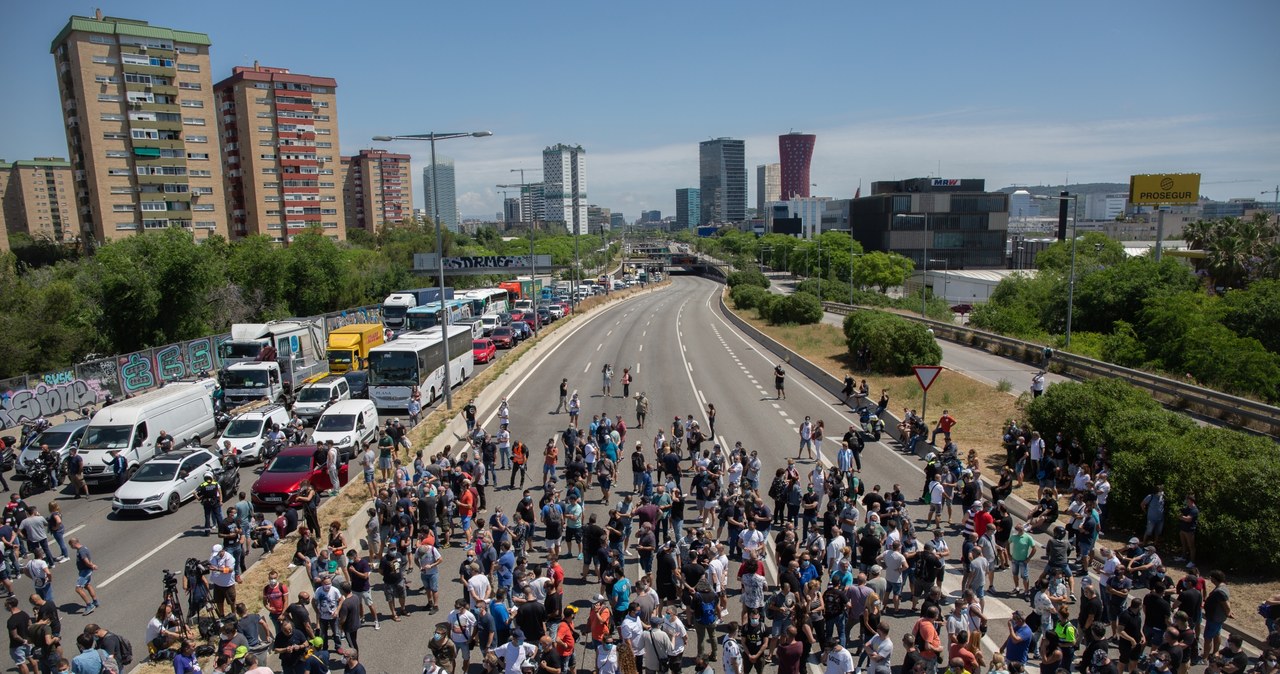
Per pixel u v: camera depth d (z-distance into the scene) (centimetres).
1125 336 4259
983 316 6209
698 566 1474
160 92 8406
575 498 1848
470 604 1456
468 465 2181
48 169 15888
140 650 1466
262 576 1700
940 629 1472
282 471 2303
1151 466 1858
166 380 4216
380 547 1881
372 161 17700
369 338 4366
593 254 18388
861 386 3466
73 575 1825
